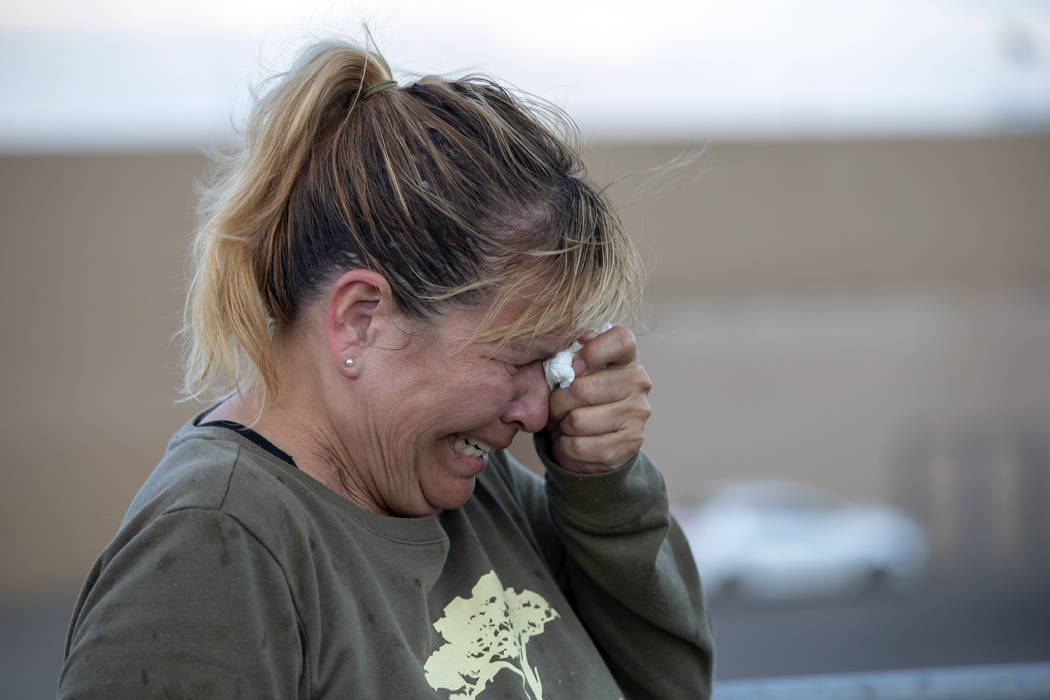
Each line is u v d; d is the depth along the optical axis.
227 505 2.58
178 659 2.40
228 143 3.32
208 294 2.97
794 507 24.06
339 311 2.87
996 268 26.55
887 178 26.16
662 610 3.70
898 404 26.44
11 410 21.31
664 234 25.62
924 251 26.38
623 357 3.46
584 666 3.43
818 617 20.22
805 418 26.38
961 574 24.09
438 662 3.01
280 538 2.64
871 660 17.64
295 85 2.97
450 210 2.80
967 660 17.69
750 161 25.69
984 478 26.44
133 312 21.62
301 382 3.00
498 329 2.89
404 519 3.04
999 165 26.33
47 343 21.42
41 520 21.23
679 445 26.16
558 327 3.00
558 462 3.56
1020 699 5.05
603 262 3.02
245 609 2.50
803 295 26.16
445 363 2.89
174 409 21.69
